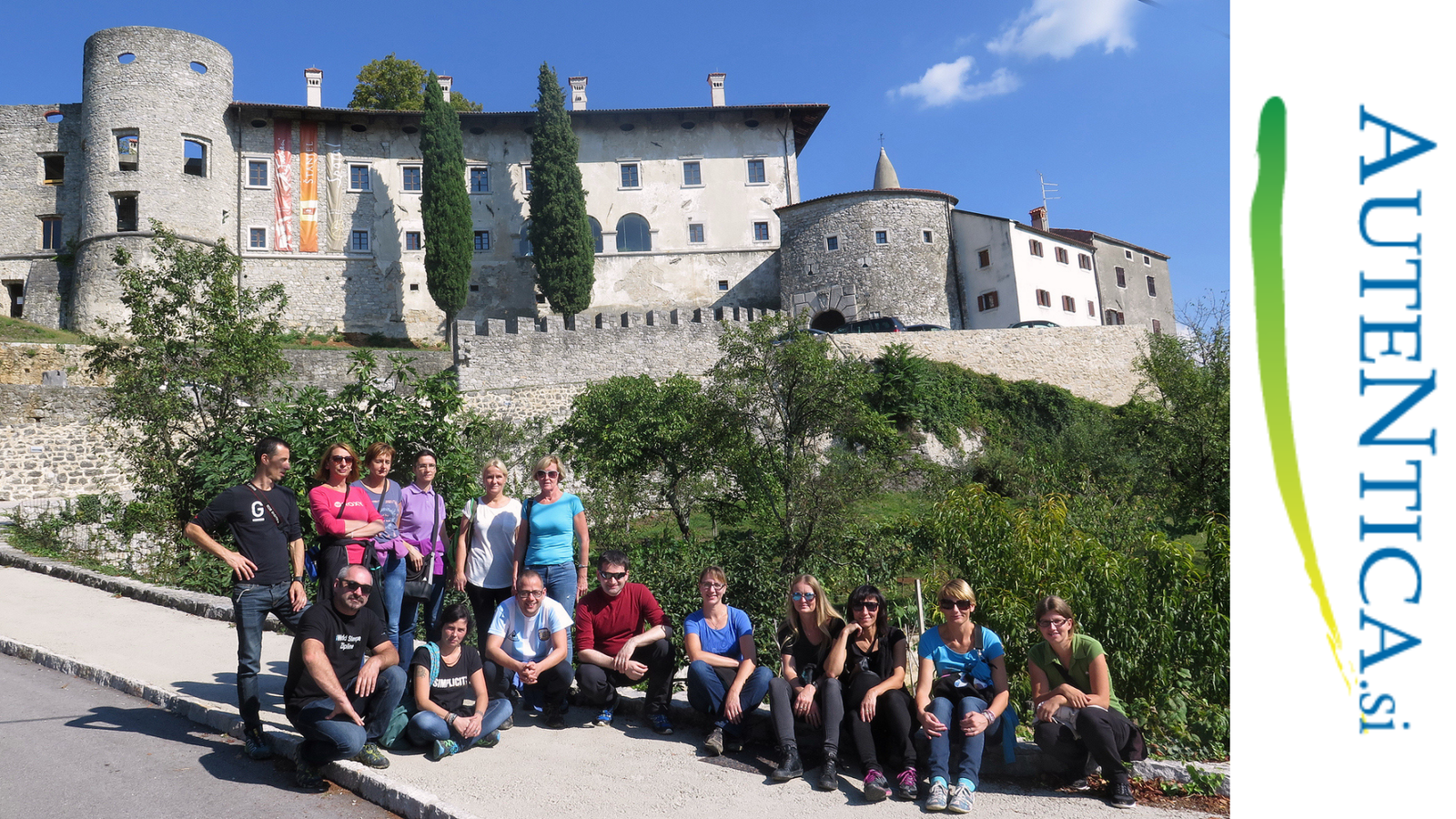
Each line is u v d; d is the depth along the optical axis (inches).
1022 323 1401.3
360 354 440.5
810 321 1652.3
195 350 557.9
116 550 519.8
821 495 529.7
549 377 1113.4
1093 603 292.4
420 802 178.2
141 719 235.5
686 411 692.7
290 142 1601.9
